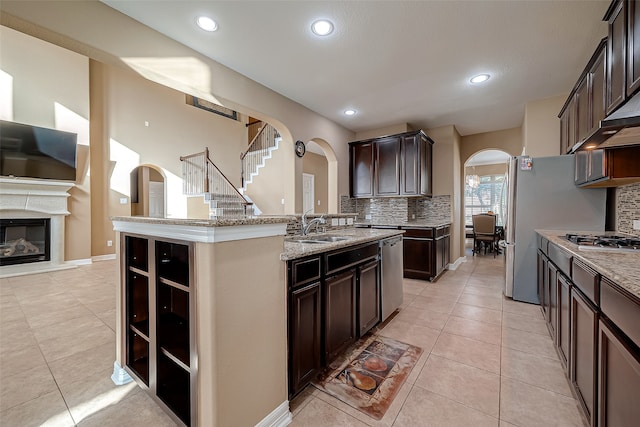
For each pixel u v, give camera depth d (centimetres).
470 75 303
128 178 589
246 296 127
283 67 285
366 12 206
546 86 330
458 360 198
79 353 205
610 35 177
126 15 208
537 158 308
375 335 238
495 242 640
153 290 145
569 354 162
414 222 460
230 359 119
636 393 88
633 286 87
